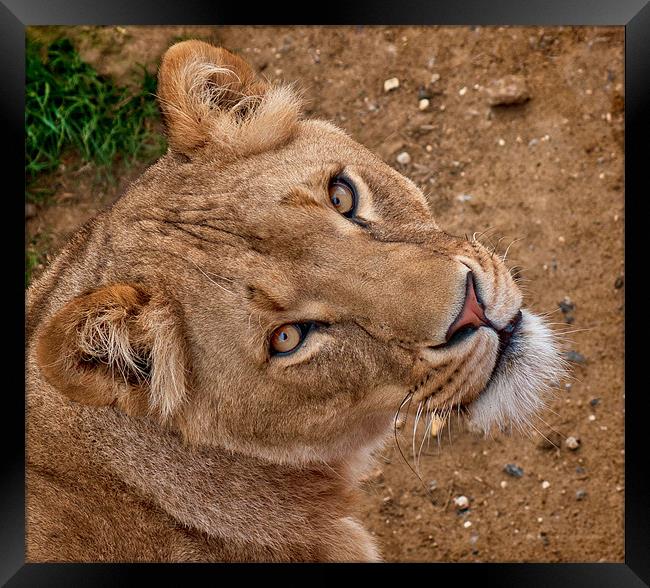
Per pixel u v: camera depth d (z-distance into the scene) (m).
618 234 7.28
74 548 4.63
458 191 7.67
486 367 4.23
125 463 4.64
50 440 4.68
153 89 8.19
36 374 4.71
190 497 4.72
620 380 6.90
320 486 5.09
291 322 4.13
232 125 4.62
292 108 4.79
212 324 4.17
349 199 4.49
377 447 5.38
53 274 4.93
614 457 6.71
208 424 4.42
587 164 7.50
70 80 8.21
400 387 4.18
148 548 4.71
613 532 6.57
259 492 4.84
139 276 4.27
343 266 4.07
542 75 7.80
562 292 7.22
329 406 4.32
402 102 8.03
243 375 4.25
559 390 6.84
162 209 4.42
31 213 7.98
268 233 4.13
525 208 7.50
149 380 4.22
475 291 4.19
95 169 8.19
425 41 8.12
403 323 4.02
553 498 6.69
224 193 4.32
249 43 8.39
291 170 4.36
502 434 6.82
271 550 4.95
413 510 6.79
